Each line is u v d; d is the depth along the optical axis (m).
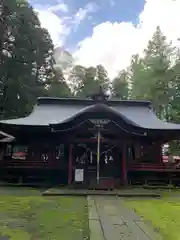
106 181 14.68
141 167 17.08
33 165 16.91
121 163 17.19
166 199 12.00
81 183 15.15
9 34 29.44
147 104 22.56
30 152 17.98
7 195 12.28
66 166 17.08
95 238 5.63
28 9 30.80
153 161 18.02
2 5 27.31
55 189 14.03
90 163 17.16
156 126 17.92
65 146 17.66
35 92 31.47
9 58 29.20
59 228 6.61
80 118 15.58
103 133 16.02
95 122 15.59
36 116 19.45
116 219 7.56
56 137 17.66
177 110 37.50
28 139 18.14
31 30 30.75
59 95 38.03
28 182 17.03
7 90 28.83
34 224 7.00
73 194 12.52
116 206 9.78
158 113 39.22
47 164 17.03
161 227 6.88
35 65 34.38
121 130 15.73
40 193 13.16
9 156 17.81
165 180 17.31
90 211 8.66
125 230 6.36
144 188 15.76
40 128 17.08
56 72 39.28
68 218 7.69
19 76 28.64
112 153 17.45
